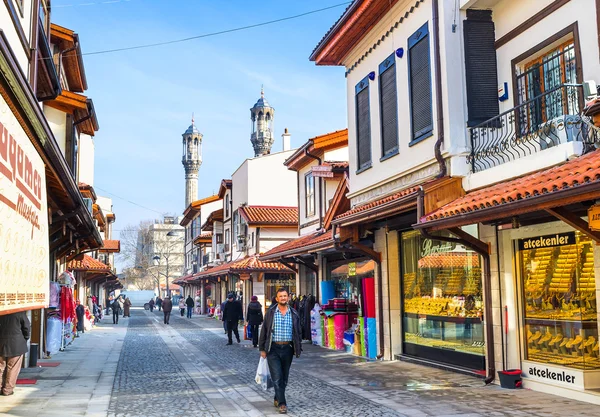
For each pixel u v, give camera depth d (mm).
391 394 9875
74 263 29344
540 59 10484
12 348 10234
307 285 23750
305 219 26656
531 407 8383
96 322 38969
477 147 11211
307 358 15633
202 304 54500
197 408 9195
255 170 36656
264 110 87375
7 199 5648
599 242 7535
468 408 8469
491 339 10594
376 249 15344
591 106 7570
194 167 102625
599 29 8742
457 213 9070
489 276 10695
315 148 24094
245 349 19438
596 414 7820
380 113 14906
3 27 8570
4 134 5574
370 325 15180
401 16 13750
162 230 93562
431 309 13227
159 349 19703
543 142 9617
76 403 9633
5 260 5559
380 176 14891
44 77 13938
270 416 8484
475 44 11508
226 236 43719
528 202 7426
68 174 9914
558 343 9453
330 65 17969
